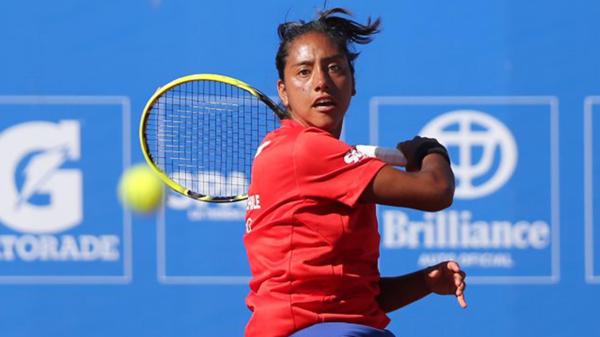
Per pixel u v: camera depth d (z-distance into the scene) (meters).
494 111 25.41
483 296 25.38
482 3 25.38
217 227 25.44
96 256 25.52
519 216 25.38
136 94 25.59
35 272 25.55
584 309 25.34
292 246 11.70
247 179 18.19
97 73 25.53
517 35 25.34
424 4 25.39
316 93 12.09
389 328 25.53
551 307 25.38
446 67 25.38
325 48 12.20
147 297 25.53
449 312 25.44
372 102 25.42
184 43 25.59
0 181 25.55
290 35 12.49
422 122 25.44
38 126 25.58
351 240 11.71
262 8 25.56
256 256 12.05
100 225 25.55
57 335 25.56
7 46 25.53
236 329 25.52
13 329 25.55
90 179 25.53
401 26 25.42
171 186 14.22
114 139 25.53
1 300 25.55
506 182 25.38
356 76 25.38
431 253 25.33
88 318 25.55
